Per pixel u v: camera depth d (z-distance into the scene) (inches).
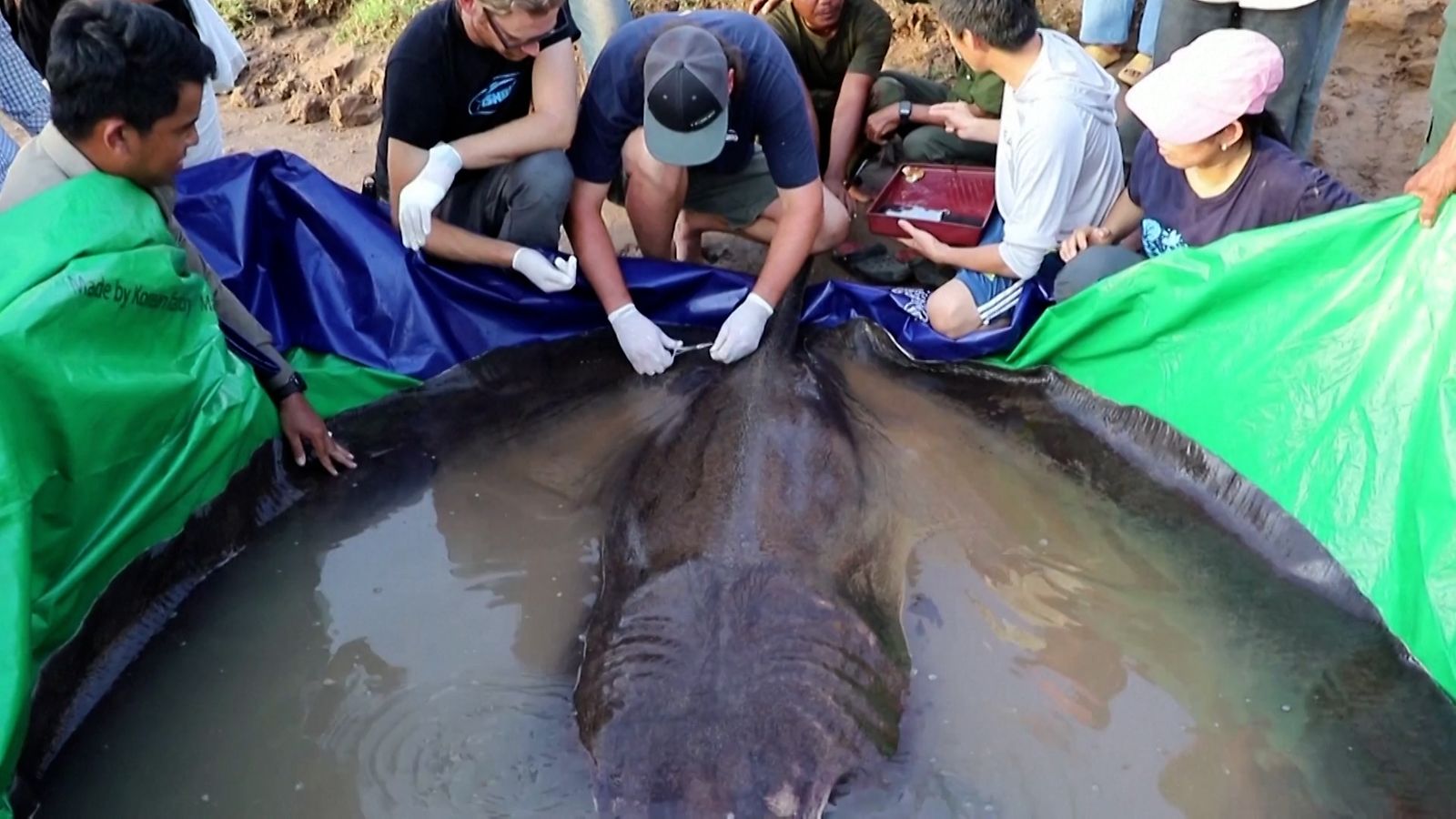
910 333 164.4
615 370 161.6
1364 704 111.6
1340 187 136.8
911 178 194.2
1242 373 138.1
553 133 153.4
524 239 160.7
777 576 116.9
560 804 103.7
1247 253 136.3
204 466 128.9
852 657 111.4
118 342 119.0
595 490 142.7
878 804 103.5
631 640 112.7
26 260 112.1
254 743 111.8
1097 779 106.5
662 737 102.0
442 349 158.4
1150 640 120.8
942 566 130.9
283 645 122.0
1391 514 122.3
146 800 106.4
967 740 110.3
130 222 120.4
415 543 135.3
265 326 158.9
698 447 139.4
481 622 125.0
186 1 165.8
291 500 139.1
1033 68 154.3
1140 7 228.4
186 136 122.0
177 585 126.4
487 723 112.7
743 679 106.5
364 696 116.2
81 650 114.8
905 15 233.6
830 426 144.0
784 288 159.2
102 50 111.6
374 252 159.8
